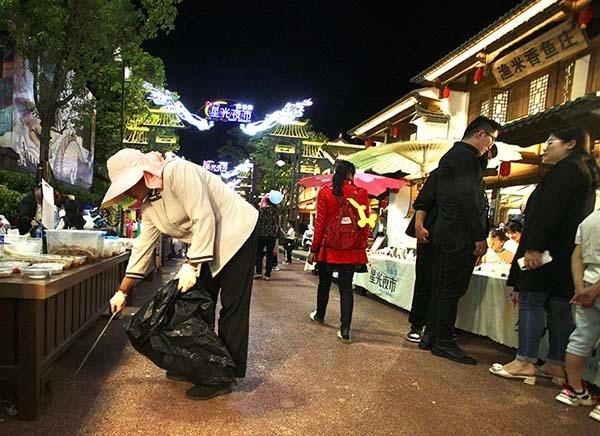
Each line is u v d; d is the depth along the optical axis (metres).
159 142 20.38
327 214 4.37
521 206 8.49
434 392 3.06
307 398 2.84
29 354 2.31
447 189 3.83
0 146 10.87
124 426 2.33
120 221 9.77
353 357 3.76
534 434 2.50
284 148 24.05
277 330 4.54
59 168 15.09
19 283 2.22
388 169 10.27
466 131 4.01
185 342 2.58
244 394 2.84
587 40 7.16
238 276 2.79
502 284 4.09
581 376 3.09
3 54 10.88
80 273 2.84
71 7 8.63
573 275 2.92
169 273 8.63
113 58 10.29
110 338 3.97
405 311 6.01
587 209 3.21
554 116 6.04
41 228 4.07
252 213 2.89
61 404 2.55
